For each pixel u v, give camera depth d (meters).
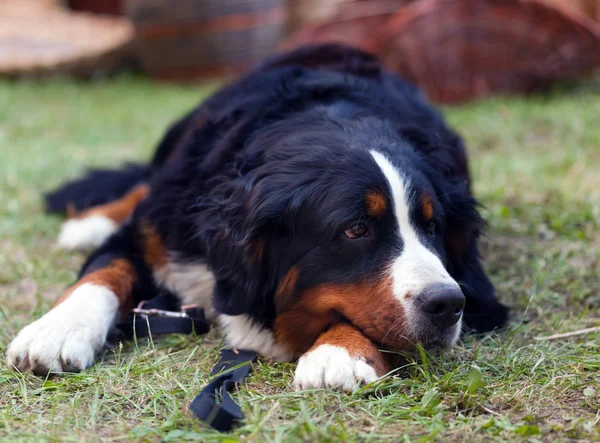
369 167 1.92
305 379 1.83
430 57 4.09
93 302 1.98
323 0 5.54
